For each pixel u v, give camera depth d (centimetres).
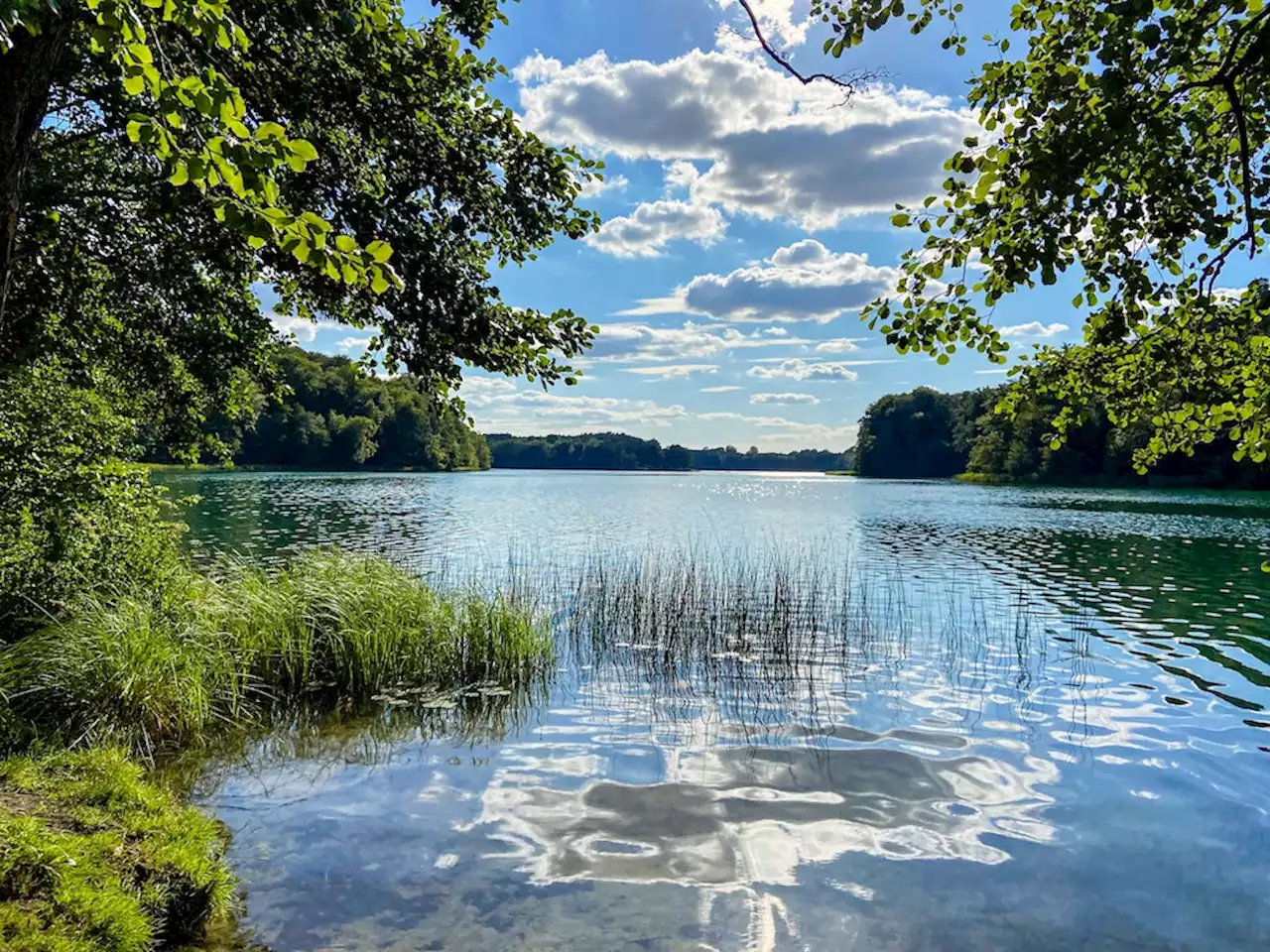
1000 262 377
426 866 504
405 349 695
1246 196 323
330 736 761
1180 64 302
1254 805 612
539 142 703
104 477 902
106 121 687
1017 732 782
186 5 224
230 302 943
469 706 862
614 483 9812
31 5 220
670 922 442
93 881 404
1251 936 437
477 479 9525
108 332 934
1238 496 5491
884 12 383
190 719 734
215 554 1945
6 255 356
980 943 427
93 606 796
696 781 650
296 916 442
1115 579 1800
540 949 414
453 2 661
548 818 576
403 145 639
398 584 1103
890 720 819
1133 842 549
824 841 544
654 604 1280
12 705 654
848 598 1530
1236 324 439
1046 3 393
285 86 557
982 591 1639
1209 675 1004
